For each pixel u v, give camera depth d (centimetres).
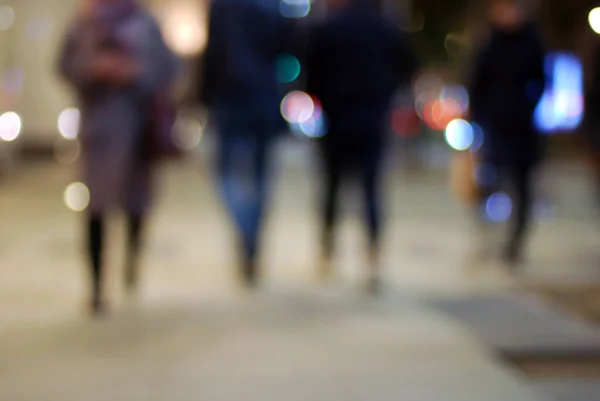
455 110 2038
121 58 448
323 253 577
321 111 558
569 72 929
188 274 579
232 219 550
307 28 550
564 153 1783
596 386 343
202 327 432
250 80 540
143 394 325
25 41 1455
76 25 456
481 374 354
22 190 1096
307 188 1281
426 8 1981
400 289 536
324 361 371
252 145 549
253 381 342
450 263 630
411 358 376
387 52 543
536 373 368
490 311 474
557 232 802
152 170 509
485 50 614
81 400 317
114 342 401
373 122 538
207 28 548
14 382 338
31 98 1479
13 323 436
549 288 543
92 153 448
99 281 461
